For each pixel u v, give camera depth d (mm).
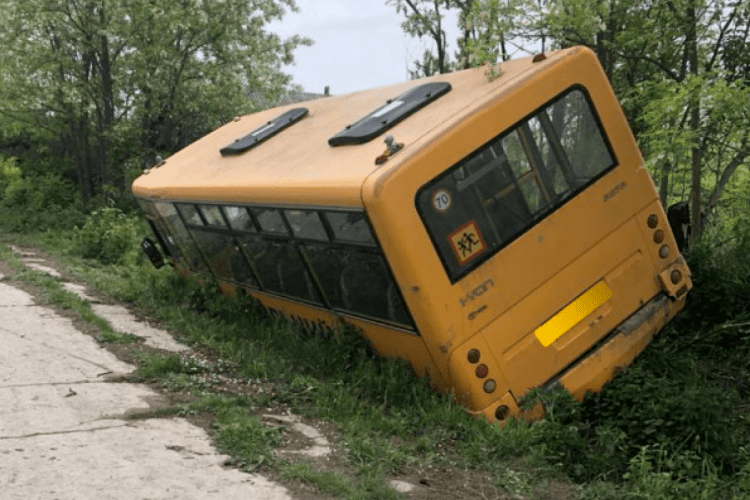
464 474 5539
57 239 21188
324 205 7094
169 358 7918
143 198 13242
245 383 7617
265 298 10172
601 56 11977
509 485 5367
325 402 6906
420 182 6426
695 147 9453
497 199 6695
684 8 10945
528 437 6230
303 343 8664
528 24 10344
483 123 6637
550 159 6883
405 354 7328
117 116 27016
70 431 5719
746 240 10055
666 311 7453
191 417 6332
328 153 7965
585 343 7043
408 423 6461
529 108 6789
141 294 12961
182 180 11203
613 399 6770
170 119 27547
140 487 4676
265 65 27578
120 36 25094
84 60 26312
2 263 15695
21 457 5086
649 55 11750
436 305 6488
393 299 6914
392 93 9141
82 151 27672
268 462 5254
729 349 8633
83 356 8367
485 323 6652
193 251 12156
